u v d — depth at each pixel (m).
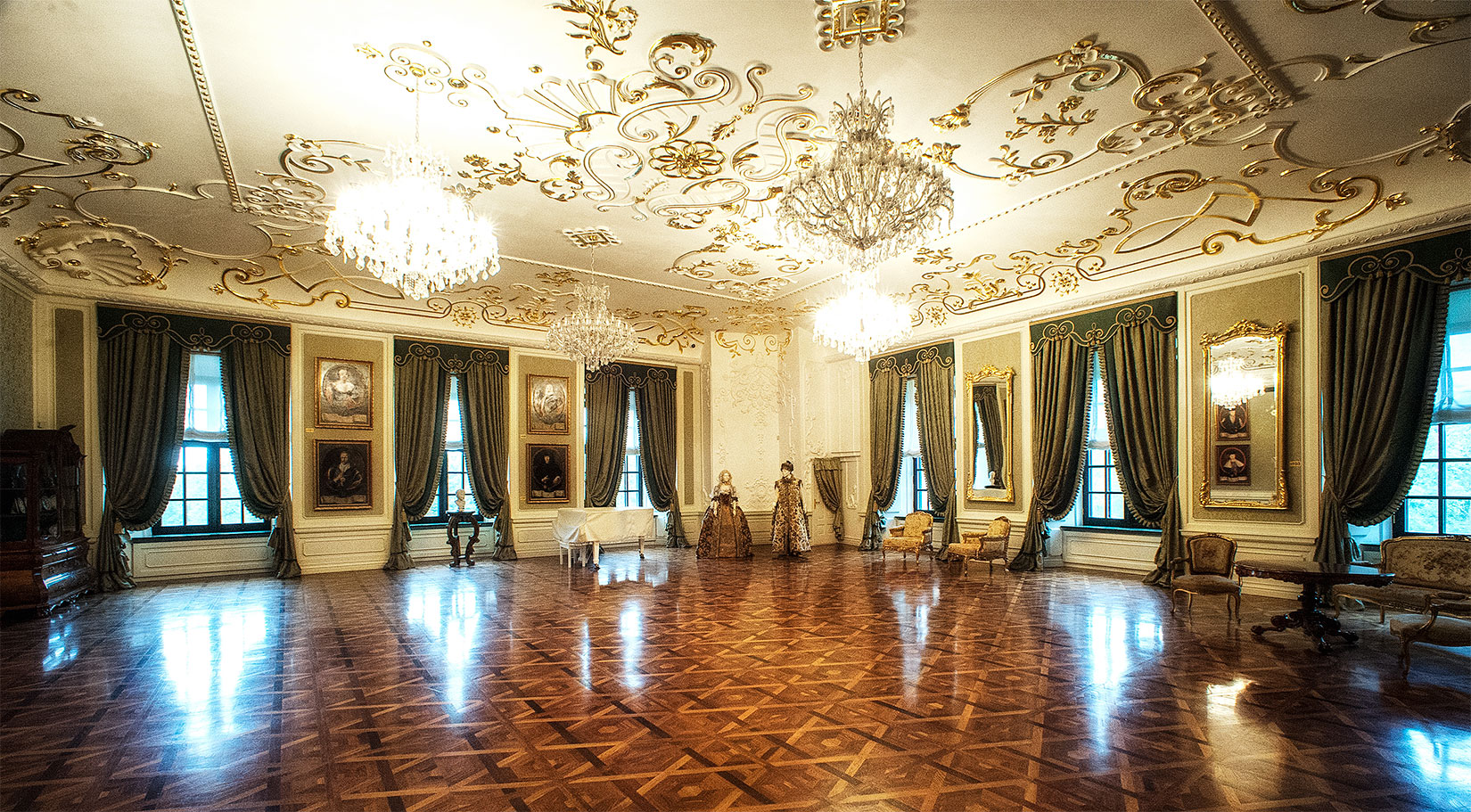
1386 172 6.52
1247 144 5.95
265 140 5.71
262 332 10.51
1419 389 7.09
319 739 4.05
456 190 6.76
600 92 5.05
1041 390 10.71
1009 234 8.27
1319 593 6.66
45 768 3.68
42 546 7.65
